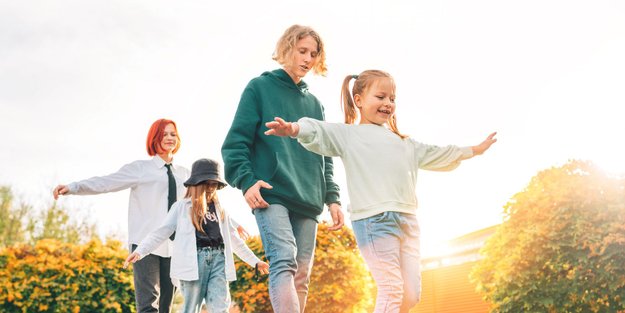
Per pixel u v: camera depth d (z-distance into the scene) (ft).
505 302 25.95
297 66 10.61
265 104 10.38
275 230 9.48
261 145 10.21
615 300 23.63
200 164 12.09
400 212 8.89
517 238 26.63
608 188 24.56
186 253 11.29
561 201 25.20
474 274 29.09
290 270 9.33
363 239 8.86
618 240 22.99
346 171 9.34
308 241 10.30
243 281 27.37
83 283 27.30
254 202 9.23
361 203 8.97
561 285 24.50
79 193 12.37
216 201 12.17
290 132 8.45
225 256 11.76
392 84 9.78
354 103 10.16
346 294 27.63
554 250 24.72
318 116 11.26
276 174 9.81
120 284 28.04
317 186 10.52
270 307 26.94
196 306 11.40
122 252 29.91
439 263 40.96
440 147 10.09
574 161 26.43
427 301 41.57
